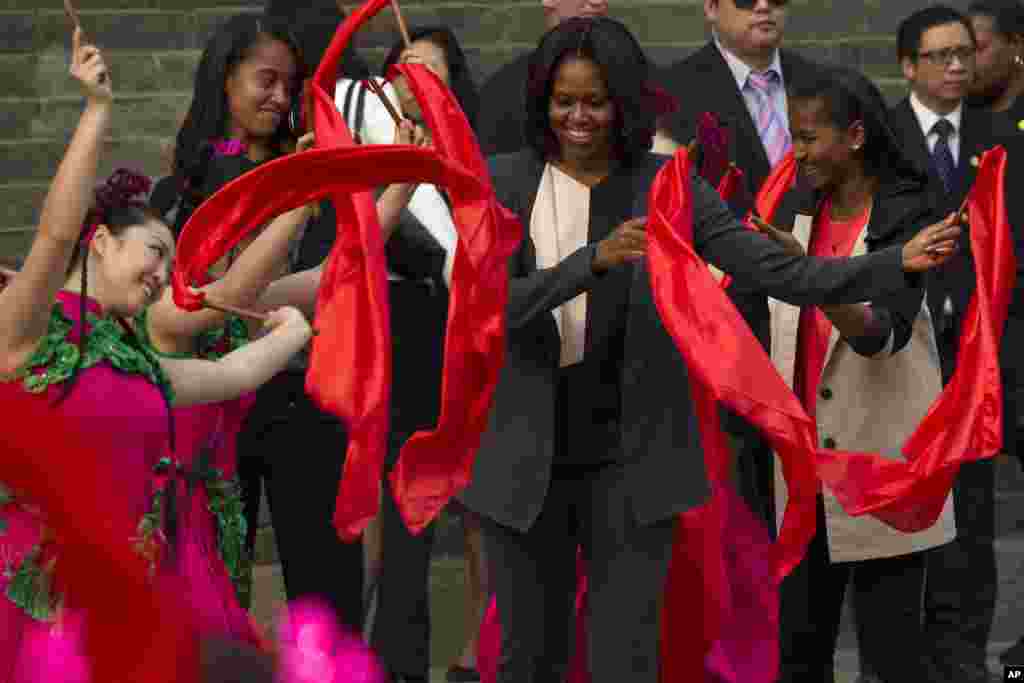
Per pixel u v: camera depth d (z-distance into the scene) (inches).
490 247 533.0
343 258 545.3
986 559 740.7
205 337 561.9
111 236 489.1
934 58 859.4
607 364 559.5
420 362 752.3
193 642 174.4
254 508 679.1
